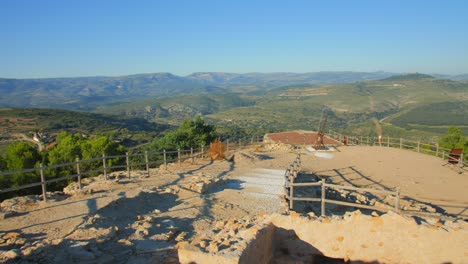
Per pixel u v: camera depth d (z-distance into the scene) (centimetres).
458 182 2066
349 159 2775
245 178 1733
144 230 871
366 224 852
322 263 914
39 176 2288
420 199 1742
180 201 1230
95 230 827
